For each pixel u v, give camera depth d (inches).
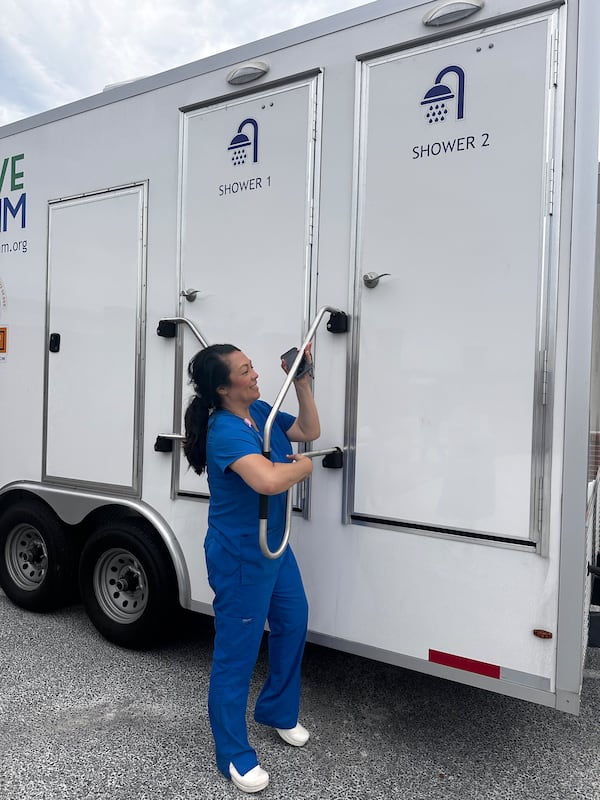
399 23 99.9
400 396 100.3
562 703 88.8
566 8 86.7
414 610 99.8
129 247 134.5
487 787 94.0
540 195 88.8
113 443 137.6
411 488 99.6
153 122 130.4
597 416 118.6
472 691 123.1
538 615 90.0
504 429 91.8
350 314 104.8
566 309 87.3
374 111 102.4
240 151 117.6
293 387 111.5
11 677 125.3
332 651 140.3
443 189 96.3
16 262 157.0
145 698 117.7
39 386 151.9
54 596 152.0
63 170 146.7
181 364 126.3
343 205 105.8
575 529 87.0
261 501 87.7
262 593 92.5
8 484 157.9
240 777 91.3
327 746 103.7
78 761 98.4
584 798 91.9
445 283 96.3
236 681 92.4
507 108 91.0
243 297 117.4
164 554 130.6
